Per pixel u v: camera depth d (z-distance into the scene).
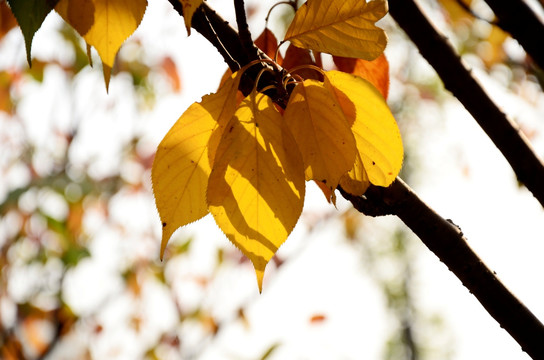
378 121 0.80
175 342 3.54
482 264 0.97
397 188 0.93
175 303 3.65
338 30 0.82
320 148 0.80
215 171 0.78
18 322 3.23
